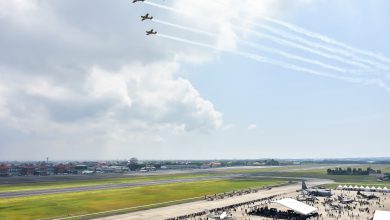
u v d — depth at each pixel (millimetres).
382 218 116312
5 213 133875
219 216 129750
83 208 146875
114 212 140125
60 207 147000
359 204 167125
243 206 158875
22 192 195625
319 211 147500
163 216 133375
